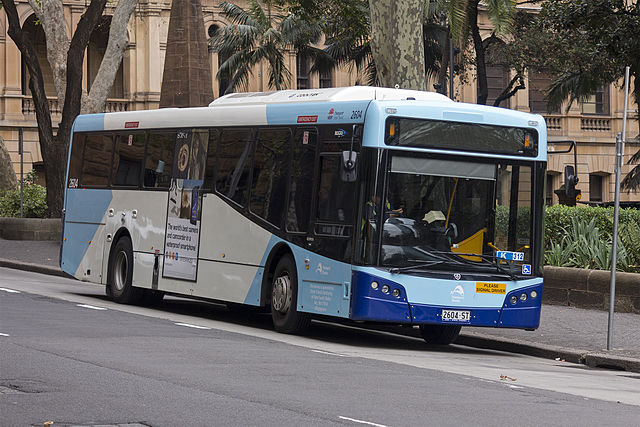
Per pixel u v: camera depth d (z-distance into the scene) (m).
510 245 20.78
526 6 66.19
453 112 20.45
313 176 21.06
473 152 20.56
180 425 11.28
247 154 22.98
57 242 46.25
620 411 13.72
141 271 26.14
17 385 13.43
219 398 12.95
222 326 22.61
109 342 18.00
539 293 20.95
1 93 65.25
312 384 14.43
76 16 67.31
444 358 19.38
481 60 58.25
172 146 25.48
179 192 24.97
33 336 18.34
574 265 29.34
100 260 27.94
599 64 56.12
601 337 22.72
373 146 19.89
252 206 22.66
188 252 24.44
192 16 50.62
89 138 28.94
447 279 20.12
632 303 26.69
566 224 30.83
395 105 20.09
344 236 20.12
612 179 79.00
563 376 17.78
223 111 23.92
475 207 20.53
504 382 15.98
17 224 46.31
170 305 27.73
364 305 19.67
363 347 20.36
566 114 77.31
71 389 13.23
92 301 26.80
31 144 65.75
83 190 28.89
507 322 20.62
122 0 46.41
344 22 54.66
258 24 63.25
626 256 28.81
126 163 27.20
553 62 60.19
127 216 26.86
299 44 63.31
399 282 19.83
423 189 20.17
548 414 13.02
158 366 15.41
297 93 22.33
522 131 21.00
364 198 19.84
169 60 50.62
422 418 12.23
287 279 21.62
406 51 31.55
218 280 23.44
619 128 79.06
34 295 26.62
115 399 12.64
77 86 46.28
